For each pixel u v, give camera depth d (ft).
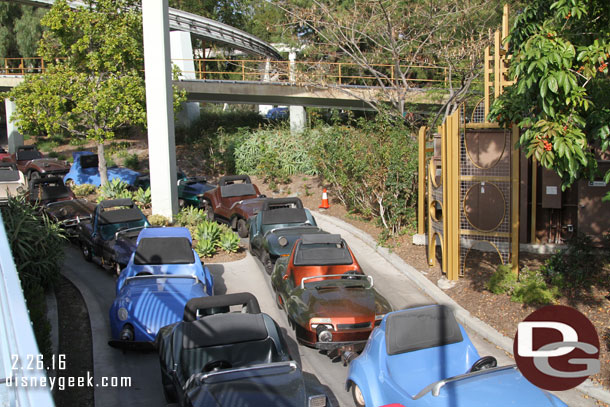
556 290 28.48
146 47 51.62
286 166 77.05
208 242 43.19
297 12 70.59
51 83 62.28
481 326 27.30
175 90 72.02
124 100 64.64
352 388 20.81
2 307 9.00
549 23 23.84
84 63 67.62
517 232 32.04
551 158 20.95
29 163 77.77
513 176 31.78
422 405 16.07
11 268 9.68
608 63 22.41
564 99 21.34
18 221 33.12
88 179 71.26
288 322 29.68
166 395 20.59
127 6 68.64
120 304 25.44
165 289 27.04
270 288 35.68
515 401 15.66
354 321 23.98
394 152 45.32
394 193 46.09
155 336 24.17
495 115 26.16
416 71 89.10
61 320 29.91
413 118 67.92
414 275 36.42
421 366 19.75
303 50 89.51
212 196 55.36
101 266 39.52
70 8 65.46
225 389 16.99
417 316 20.15
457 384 16.47
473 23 66.33
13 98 64.85
